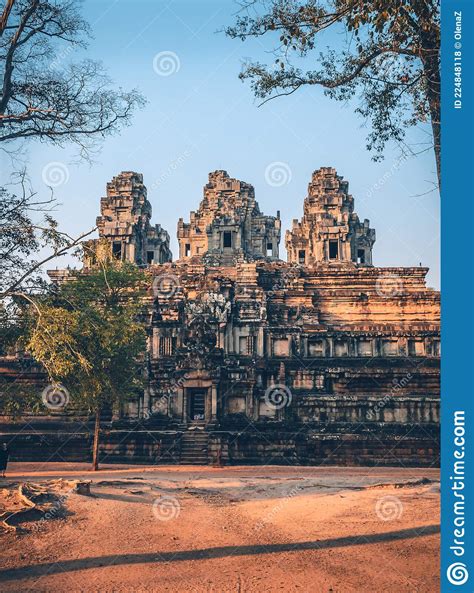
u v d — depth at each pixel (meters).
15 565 18.75
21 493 24.39
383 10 20.72
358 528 22.30
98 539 21.27
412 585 16.80
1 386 41.62
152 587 17.23
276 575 18.00
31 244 26.73
